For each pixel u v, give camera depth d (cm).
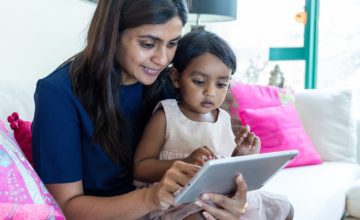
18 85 123
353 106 217
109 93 94
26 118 116
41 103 90
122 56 94
